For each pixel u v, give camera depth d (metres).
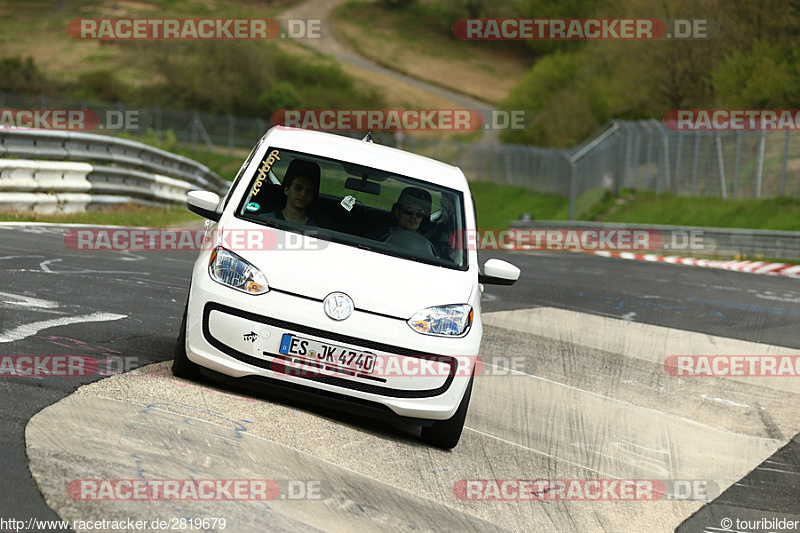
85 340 14.76
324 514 9.44
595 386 19.55
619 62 132.88
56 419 10.28
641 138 96.62
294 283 12.44
